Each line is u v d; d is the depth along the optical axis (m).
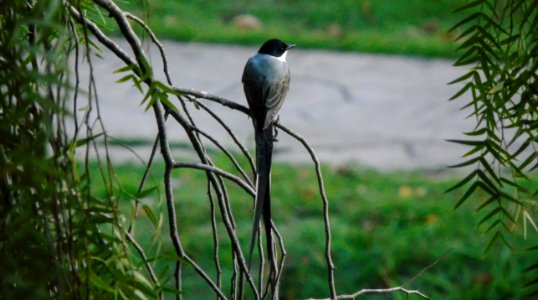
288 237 12.73
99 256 3.37
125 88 20.19
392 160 17.45
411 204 13.98
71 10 3.44
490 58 4.39
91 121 18.11
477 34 4.31
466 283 11.53
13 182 3.23
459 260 12.02
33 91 3.16
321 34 26.73
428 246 12.44
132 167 15.30
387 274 11.63
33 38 3.38
